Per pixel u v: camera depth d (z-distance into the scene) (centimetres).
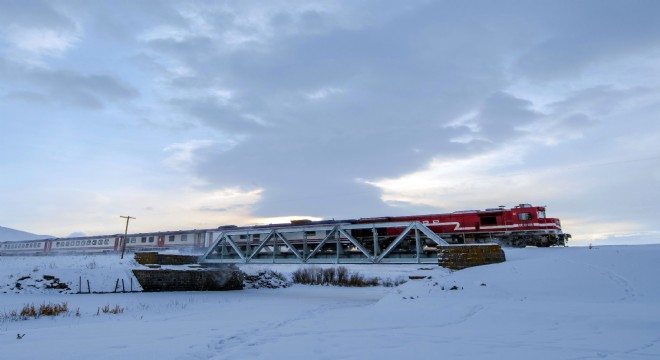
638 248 2447
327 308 2252
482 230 3678
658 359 778
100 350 934
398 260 2706
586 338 994
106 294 3025
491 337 1039
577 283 1830
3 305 2405
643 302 1491
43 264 3662
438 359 800
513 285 1933
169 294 3175
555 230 3506
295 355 870
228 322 1599
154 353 902
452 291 1948
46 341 1075
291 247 3169
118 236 6009
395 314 1602
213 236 5059
